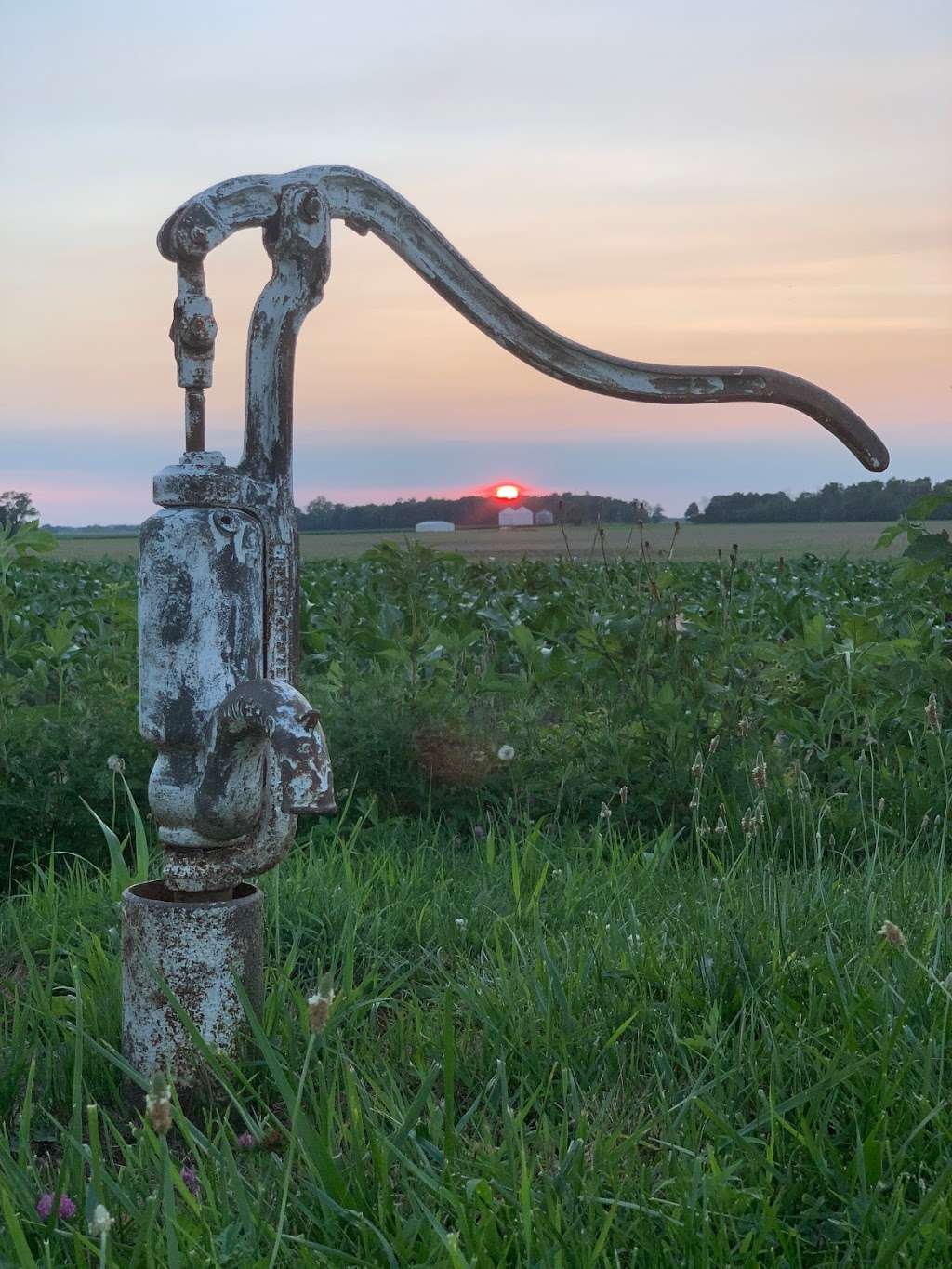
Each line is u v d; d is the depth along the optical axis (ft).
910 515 17.52
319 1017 5.15
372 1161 6.29
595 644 17.35
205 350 7.47
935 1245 5.42
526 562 30.83
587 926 10.07
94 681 17.06
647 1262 5.57
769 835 12.36
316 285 7.68
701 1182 5.90
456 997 8.84
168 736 7.29
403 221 8.13
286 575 7.68
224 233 7.36
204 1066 7.38
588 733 15.34
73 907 10.75
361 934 10.36
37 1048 7.88
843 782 14.79
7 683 16.11
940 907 9.07
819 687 16.72
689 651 16.17
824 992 8.08
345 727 15.11
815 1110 6.62
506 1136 6.31
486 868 12.10
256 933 7.72
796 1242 5.58
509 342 8.41
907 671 15.85
